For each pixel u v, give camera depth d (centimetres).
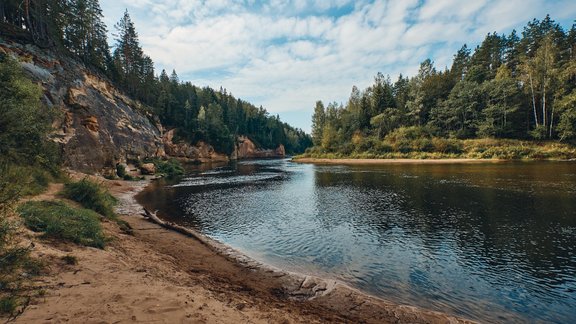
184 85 11788
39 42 3650
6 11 3956
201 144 9550
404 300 749
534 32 7312
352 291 779
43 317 357
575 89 5503
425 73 9031
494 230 1328
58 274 513
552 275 884
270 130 15950
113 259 690
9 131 1405
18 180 621
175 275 709
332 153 8750
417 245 1165
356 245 1178
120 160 4097
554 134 5809
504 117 6350
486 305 727
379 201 2073
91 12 5562
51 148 2050
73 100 3303
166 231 1300
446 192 2312
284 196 2409
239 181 3616
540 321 660
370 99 10450
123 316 388
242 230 1410
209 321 416
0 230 490
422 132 7431
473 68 7912
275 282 826
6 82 1730
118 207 1875
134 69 7081
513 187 2403
